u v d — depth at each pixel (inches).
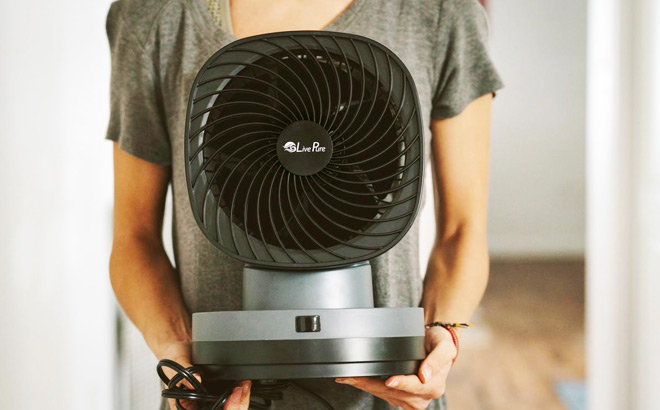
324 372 23.4
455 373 122.6
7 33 63.9
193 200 24.3
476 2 34.9
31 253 65.2
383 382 25.3
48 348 65.6
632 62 63.8
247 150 24.8
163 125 35.0
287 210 24.8
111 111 35.9
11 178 64.1
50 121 66.6
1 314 63.6
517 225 236.2
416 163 24.5
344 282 25.1
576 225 233.8
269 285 24.8
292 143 24.1
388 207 24.5
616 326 65.6
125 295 34.3
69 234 67.6
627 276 65.0
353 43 24.7
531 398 109.0
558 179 229.5
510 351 134.3
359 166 25.0
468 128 35.0
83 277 68.3
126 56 34.4
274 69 25.0
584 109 219.6
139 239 35.7
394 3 33.7
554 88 218.4
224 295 33.0
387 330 24.1
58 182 66.9
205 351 24.5
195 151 24.3
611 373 66.1
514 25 213.5
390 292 32.8
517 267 220.5
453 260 34.4
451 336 30.1
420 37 33.9
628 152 64.7
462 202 35.3
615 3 65.0
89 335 68.1
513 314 162.7
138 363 73.2
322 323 23.5
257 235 24.9
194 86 24.3
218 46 32.6
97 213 69.7
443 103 34.6
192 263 33.4
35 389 64.7
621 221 65.2
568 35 213.3
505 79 218.5
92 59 69.1
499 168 229.9
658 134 60.7
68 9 67.4
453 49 34.0
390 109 24.8
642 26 62.6
